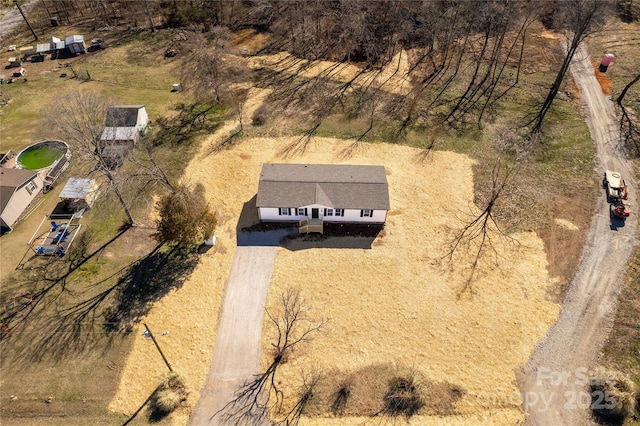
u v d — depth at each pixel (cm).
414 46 6438
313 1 6450
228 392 2820
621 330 3111
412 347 3041
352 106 5228
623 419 2688
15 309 3212
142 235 3759
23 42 6638
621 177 4256
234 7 7181
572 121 4944
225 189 4169
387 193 3775
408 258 3588
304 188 3772
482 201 4053
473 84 5600
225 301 3306
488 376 2897
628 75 5647
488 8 5669
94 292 3338
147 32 6844
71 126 3894
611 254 3588
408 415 2723
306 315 3212
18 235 3731
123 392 2811
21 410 2720
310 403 2769
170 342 3061
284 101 5316
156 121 4997
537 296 3322
